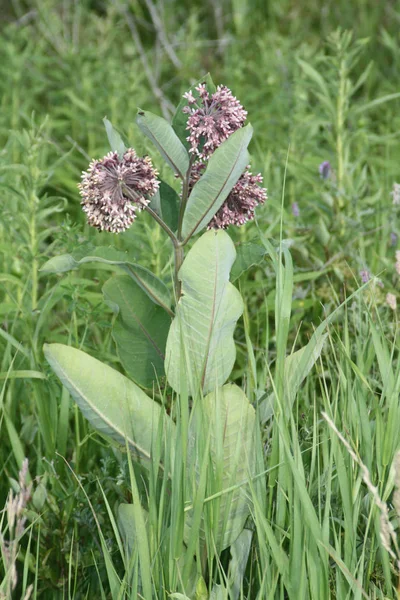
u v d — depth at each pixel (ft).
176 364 5.83
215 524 5.63
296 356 5.89
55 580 6.31
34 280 7.42
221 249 5.65
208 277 5.70
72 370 5.81
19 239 7.40
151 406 5.87
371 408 6.14
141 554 5.51
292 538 5.53
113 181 5.67
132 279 6.07
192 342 5.79
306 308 7.71
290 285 5.75
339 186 8.66
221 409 5.72
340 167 8.75
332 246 8.20
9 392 6.84
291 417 5.67
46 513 6.38
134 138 9.41
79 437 6.79
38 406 6.61
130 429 5.87
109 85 11.66
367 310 6.23
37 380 6.61
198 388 5.66
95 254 5.99
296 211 8.44
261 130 11.50
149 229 7.57
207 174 5.73
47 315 7.52
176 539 5.57
